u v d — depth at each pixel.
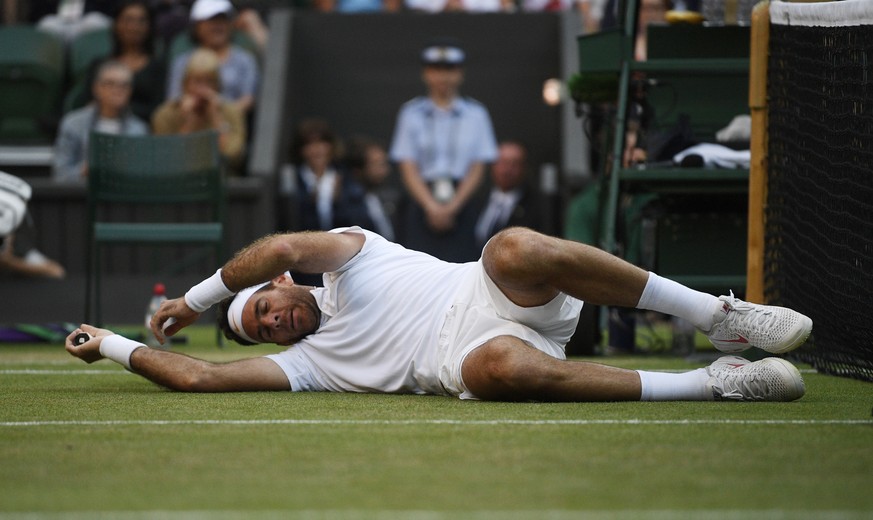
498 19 48.16
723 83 24.33
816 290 18.55
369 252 15.88
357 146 42.72
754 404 14.46
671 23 24.36
